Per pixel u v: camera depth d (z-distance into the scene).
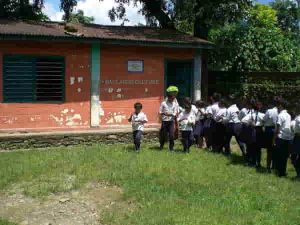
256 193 9.24
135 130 13.15
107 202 8.69
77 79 15.42
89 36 14.92
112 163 11.45
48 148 13.67
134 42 15.57
